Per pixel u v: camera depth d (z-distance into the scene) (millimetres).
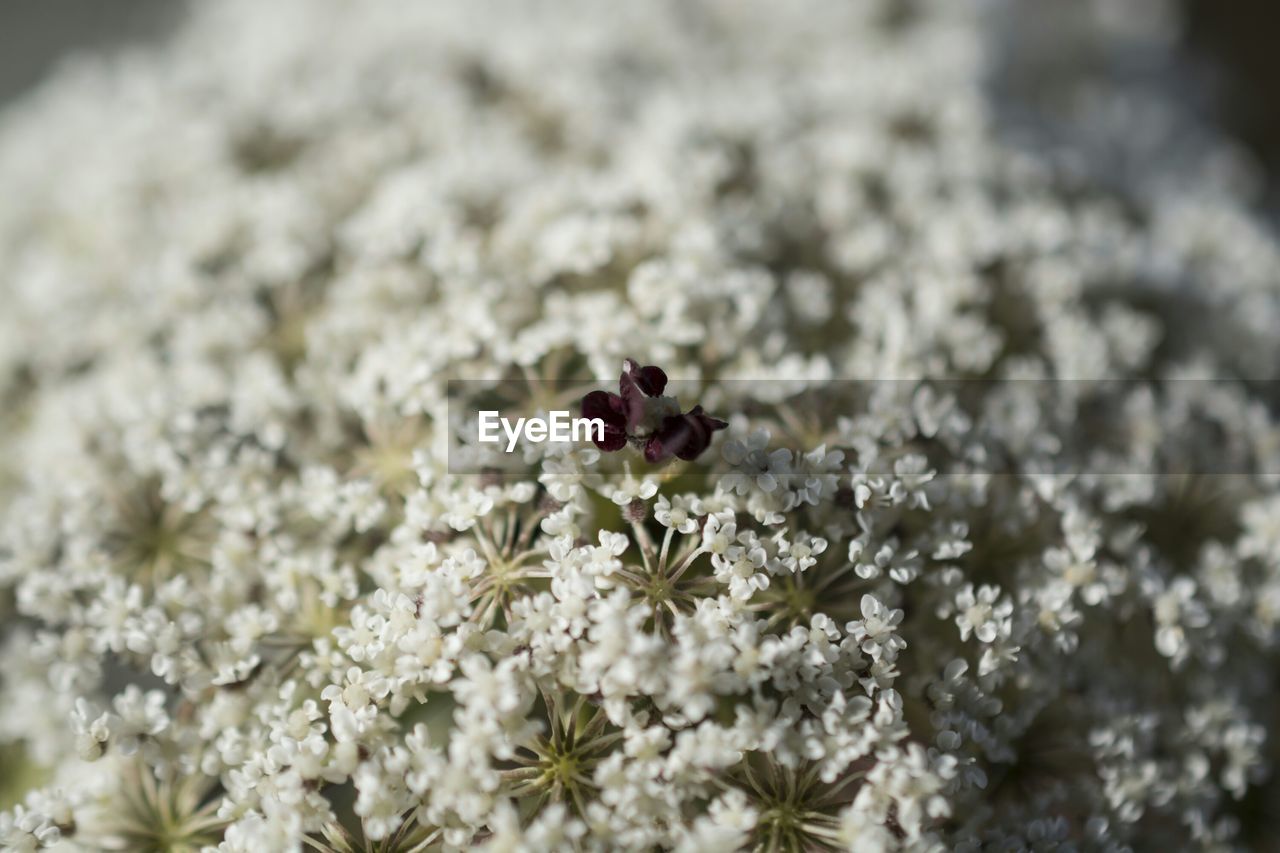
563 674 70
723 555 72
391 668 71
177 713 74
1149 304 93
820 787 71
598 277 84
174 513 80
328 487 77
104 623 75
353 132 96
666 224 85
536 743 71
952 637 76
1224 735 78
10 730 80
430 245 85
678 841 69
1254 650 81
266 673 74
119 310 89
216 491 79
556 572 71
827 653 71
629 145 94
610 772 69
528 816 70
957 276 87
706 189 89
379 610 72
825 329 87
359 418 81
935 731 74
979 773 72
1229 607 79
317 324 85
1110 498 80
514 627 71
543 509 73
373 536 77
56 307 90
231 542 77
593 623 71
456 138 94
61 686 75
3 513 86
